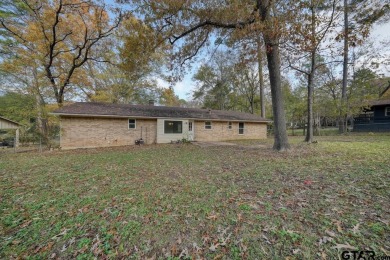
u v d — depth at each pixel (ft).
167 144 44.45
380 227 7.27
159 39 28.58
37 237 7.68
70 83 50.60
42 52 43.19
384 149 24.16
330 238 6.84
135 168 19.16
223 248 6.68
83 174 17.07
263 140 55.57
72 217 9.23
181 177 15.53
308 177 14.01
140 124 46.11
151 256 6.43
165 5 24.22
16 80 48.73
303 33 19.83
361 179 12.76
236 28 23.68
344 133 57.00
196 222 8.47
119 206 10.28
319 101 65.05
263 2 22.26
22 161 24.08
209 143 46.11
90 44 43.98
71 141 38.40
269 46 23.45
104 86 62.54
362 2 22.35
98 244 7.13
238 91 93.40
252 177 14.79
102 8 35.94
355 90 58.90
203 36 30.55
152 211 9.64
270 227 7.74
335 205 9.32
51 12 37.60
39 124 39.37
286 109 85.15
